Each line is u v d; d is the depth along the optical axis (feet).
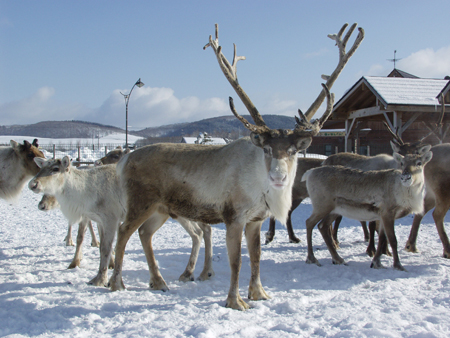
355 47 16.06
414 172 19.06
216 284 17.40
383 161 26.48
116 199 18.85
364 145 81.35
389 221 19.67
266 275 18.58
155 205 16.39
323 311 12.65
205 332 10.66
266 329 11.32
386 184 19.94
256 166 14.28
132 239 28.32
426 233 28.58
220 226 35.55
